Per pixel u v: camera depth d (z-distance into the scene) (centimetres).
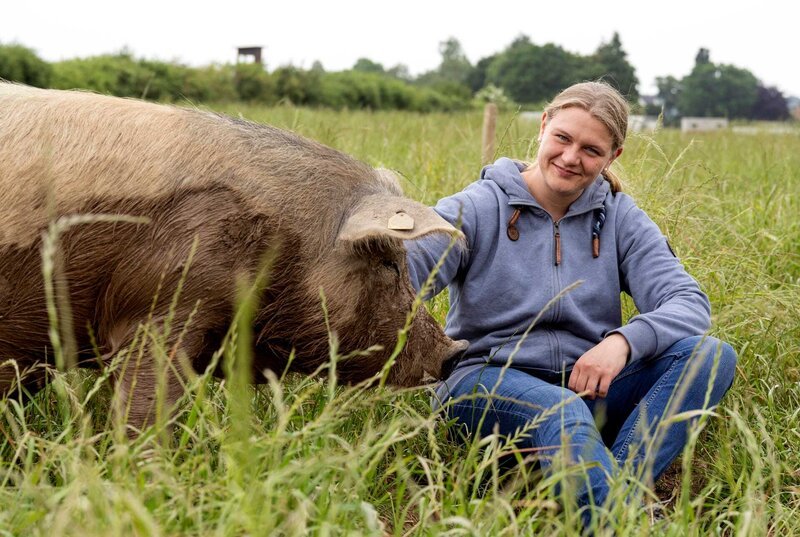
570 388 351
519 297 371
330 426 277
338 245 335
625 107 364
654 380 363
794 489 337
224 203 318
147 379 311
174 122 327
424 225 305
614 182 395
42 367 333
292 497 260
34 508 247
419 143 966
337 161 351
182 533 232
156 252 313
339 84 3052
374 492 315
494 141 864
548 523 273
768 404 410
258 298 327
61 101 324
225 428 304
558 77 9331
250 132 338
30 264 308
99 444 325
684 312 361
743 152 1330
